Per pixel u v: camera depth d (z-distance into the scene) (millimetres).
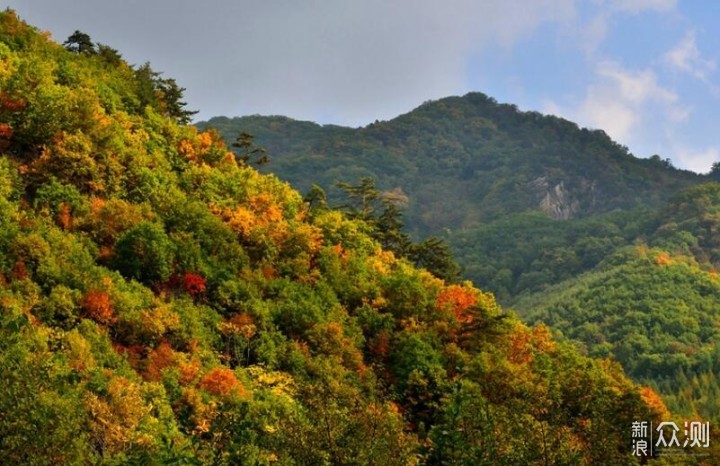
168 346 51906
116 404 38031
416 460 19219
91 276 54094
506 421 19375
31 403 17031
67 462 17219
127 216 63438
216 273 63844
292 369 56781
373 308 71625
